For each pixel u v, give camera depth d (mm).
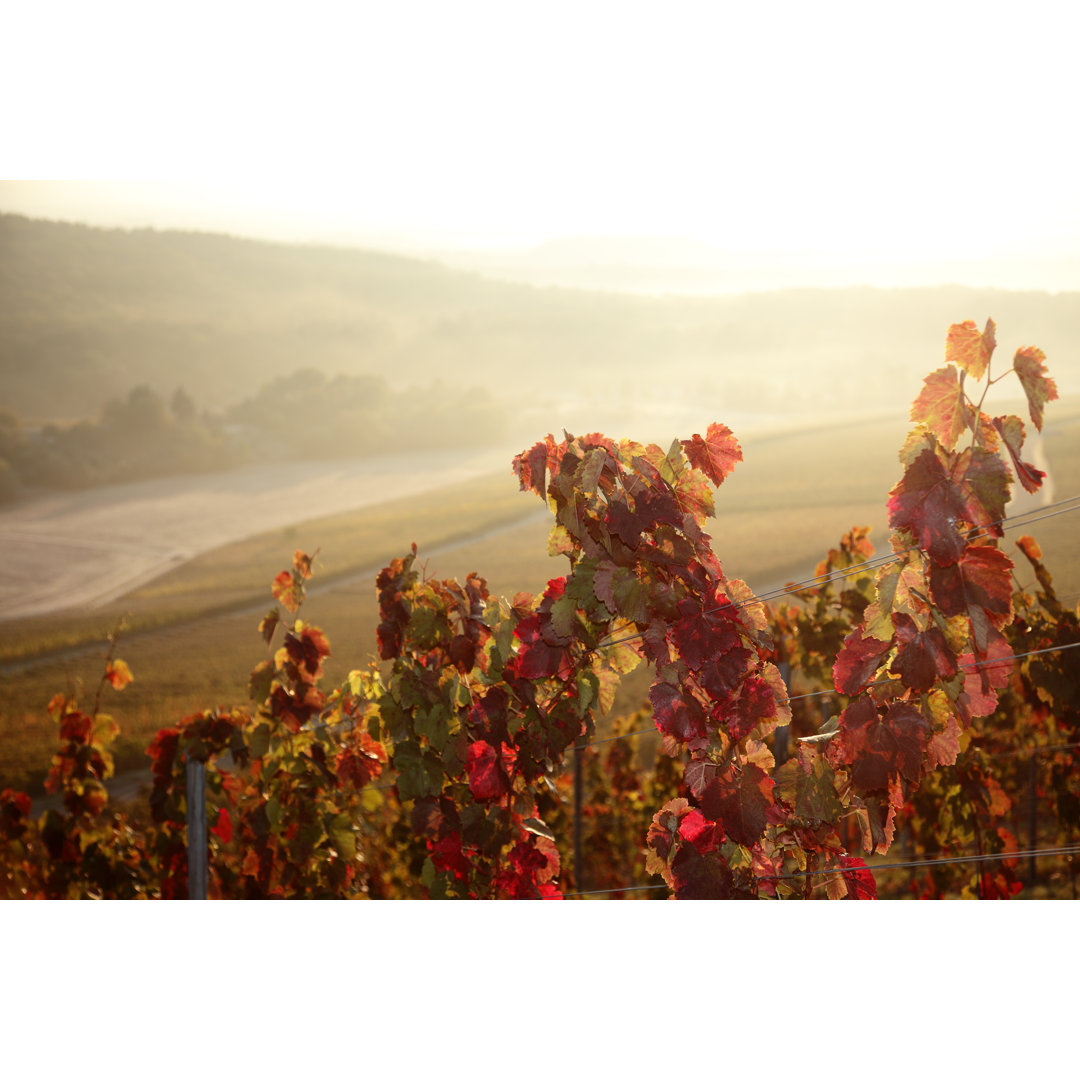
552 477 1610
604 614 1595
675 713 1451
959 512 1217
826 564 3547
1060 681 2947
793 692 4270
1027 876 4031
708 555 1489
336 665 16844
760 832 1394
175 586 31234
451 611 2148
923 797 3373
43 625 25156
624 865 5402
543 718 1889
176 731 2900
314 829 2557
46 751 12617
